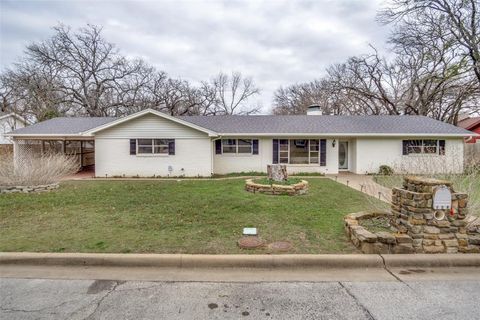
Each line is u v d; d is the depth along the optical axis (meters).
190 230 4.96
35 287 3.17
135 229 5.03
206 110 37.47
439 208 3.84
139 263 3.72
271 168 9.60
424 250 3.86
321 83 35.25
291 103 40.69
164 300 2.89
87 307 2.77
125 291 3.08
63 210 6.52
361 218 5.15
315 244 4.26
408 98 25.92
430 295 2.97
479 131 21.92
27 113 26.94
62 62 29.11
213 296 2.97
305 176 14.50
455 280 3.33
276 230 4.95
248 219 5.66
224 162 15.96
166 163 14.19
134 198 7.95
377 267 3.68
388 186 8.05
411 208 3.95
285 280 3.34
